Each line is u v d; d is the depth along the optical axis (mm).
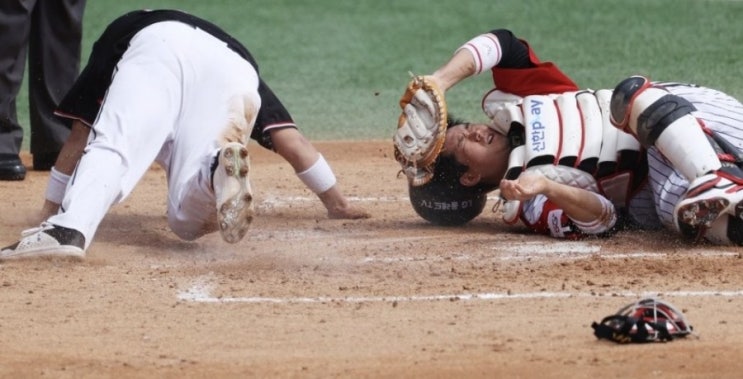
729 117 25938
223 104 25312
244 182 23281
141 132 24594
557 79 27469
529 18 62375
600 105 26641
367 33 60031
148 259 24703
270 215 29812
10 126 34938
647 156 26000
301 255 25094
